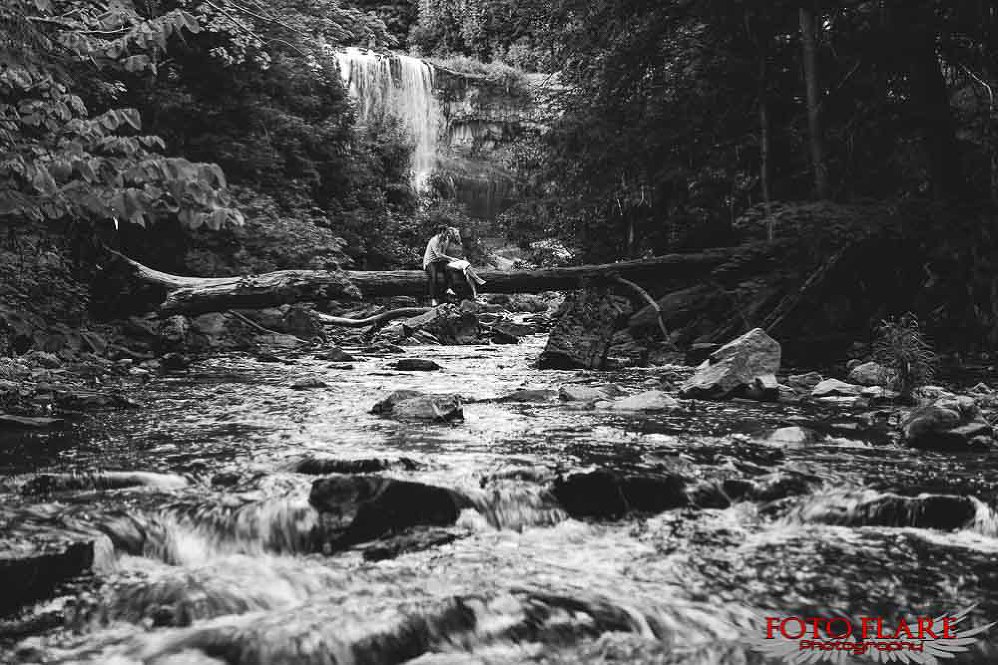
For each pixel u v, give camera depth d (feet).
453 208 120.98
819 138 44.83
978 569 11.34
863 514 13.46
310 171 80.94
